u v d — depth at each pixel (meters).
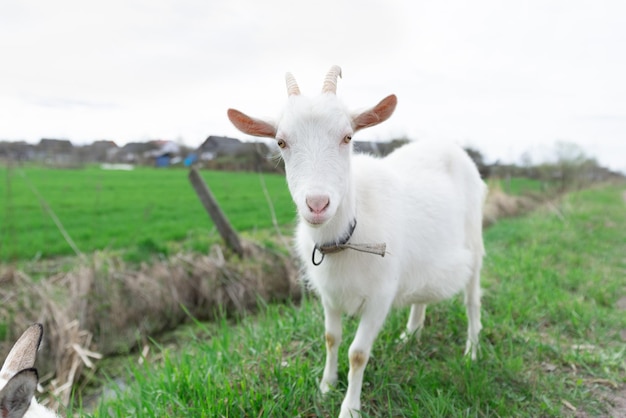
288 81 2.85
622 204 18.22
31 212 11.10
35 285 5.47
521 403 3.15
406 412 2.97
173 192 15.53
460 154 3.86
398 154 3.68
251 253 6.76
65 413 3.81
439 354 3.76
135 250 6.68
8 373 1.84
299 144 2.51
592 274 6.09
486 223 11.42
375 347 3.75
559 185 21.12
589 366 3.68
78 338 4.93
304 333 4.05
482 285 5.41
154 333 5.71
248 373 3.37
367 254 2.85
